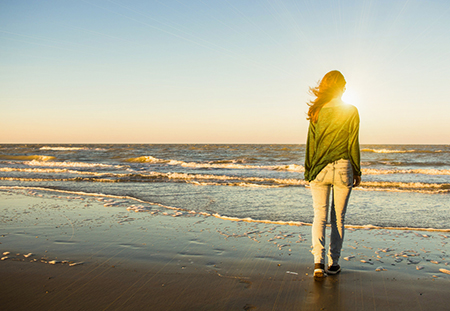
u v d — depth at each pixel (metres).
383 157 27.17
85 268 2.54
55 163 17.16
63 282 2.25
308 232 3.74
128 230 3.81
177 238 3.46
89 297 2.01
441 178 10.99
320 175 2.37
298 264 2.65
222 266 2.60
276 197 6.49
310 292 2.09
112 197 6.48
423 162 20.42
